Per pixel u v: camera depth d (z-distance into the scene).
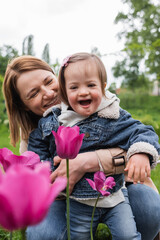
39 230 1.46
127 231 1.37
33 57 1.79
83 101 1.40
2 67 13.87
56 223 1.48
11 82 1.71
